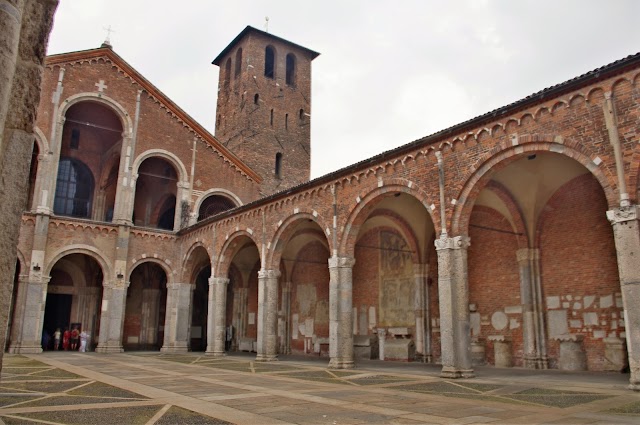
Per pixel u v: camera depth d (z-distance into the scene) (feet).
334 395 44.70
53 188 115.14
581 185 72.49
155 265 141.49
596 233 70.23
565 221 74.02
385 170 72.64
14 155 14.74
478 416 33.81
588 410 36.35
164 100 134.62
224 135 183.32
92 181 141.90
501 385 52.39
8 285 14.14
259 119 173.37
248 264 134.72
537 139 54.70
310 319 115.75
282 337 120.16
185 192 133.39
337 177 80.18
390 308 97.55
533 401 40.96
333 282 77.25
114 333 116.06
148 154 129.90
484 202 82.33
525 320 75.77
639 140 46.75
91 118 135.44
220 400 41.16
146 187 147.54
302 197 87.71
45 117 117.29
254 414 34.32
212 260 112.47
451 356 59.72
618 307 66.90
